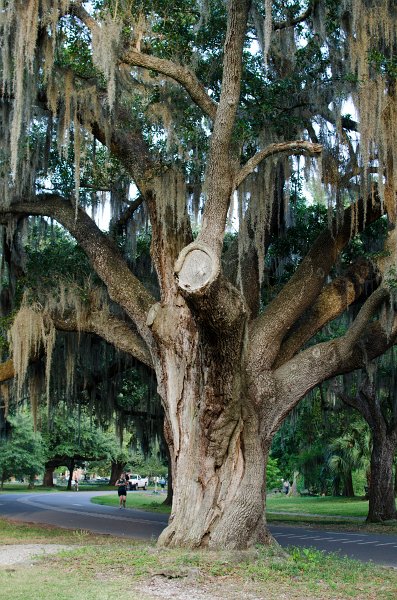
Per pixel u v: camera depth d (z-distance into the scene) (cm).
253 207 1186
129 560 898
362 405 2291
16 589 720
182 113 1248
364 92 1070
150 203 1222
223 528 1005
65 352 1691
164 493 5175
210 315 868
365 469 3669
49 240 2003
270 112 1208
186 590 727
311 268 1181
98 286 1461
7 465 4962
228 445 1027
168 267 1159
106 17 1085
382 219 1611
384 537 1684
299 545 1427
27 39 1080
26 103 1172
